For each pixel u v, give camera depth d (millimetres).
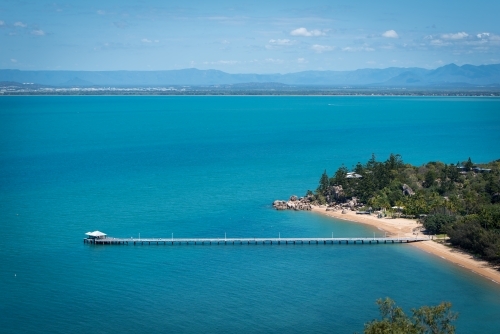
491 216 186250
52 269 163625
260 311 137750
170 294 147125
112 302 142125
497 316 136625
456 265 169000
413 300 144750
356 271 164750
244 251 182625
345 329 129500
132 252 179750
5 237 190750
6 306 139500
